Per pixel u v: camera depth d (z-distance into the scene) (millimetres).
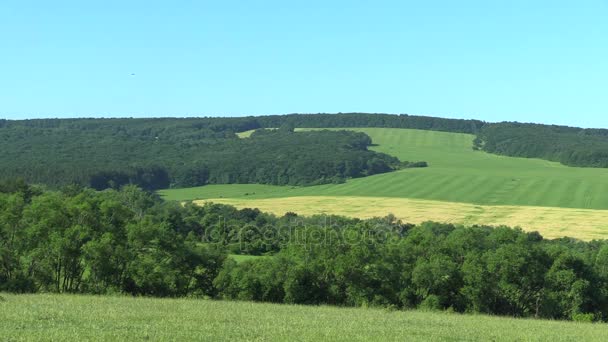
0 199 75500
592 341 43906
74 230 71688
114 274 73688
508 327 50656
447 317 57375
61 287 73188
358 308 63938
